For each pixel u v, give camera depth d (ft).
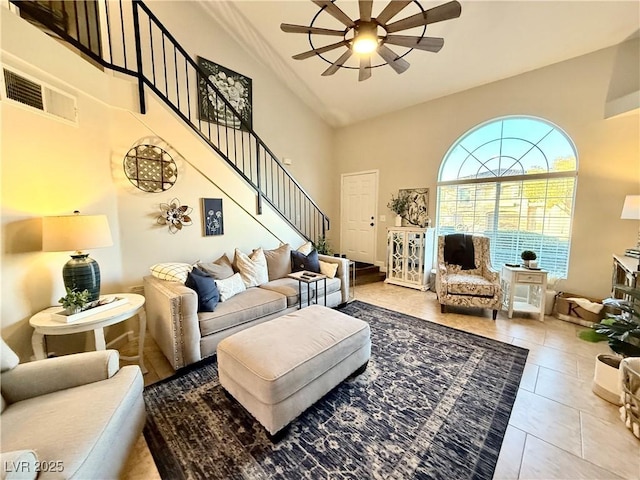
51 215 6.73
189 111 11.87
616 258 9.51
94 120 7.97
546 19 9.69
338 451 4.94
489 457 4.81
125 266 9.09
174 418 5.72
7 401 4.23
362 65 9.32
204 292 7.98
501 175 13.39
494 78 12.87
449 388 6.70
